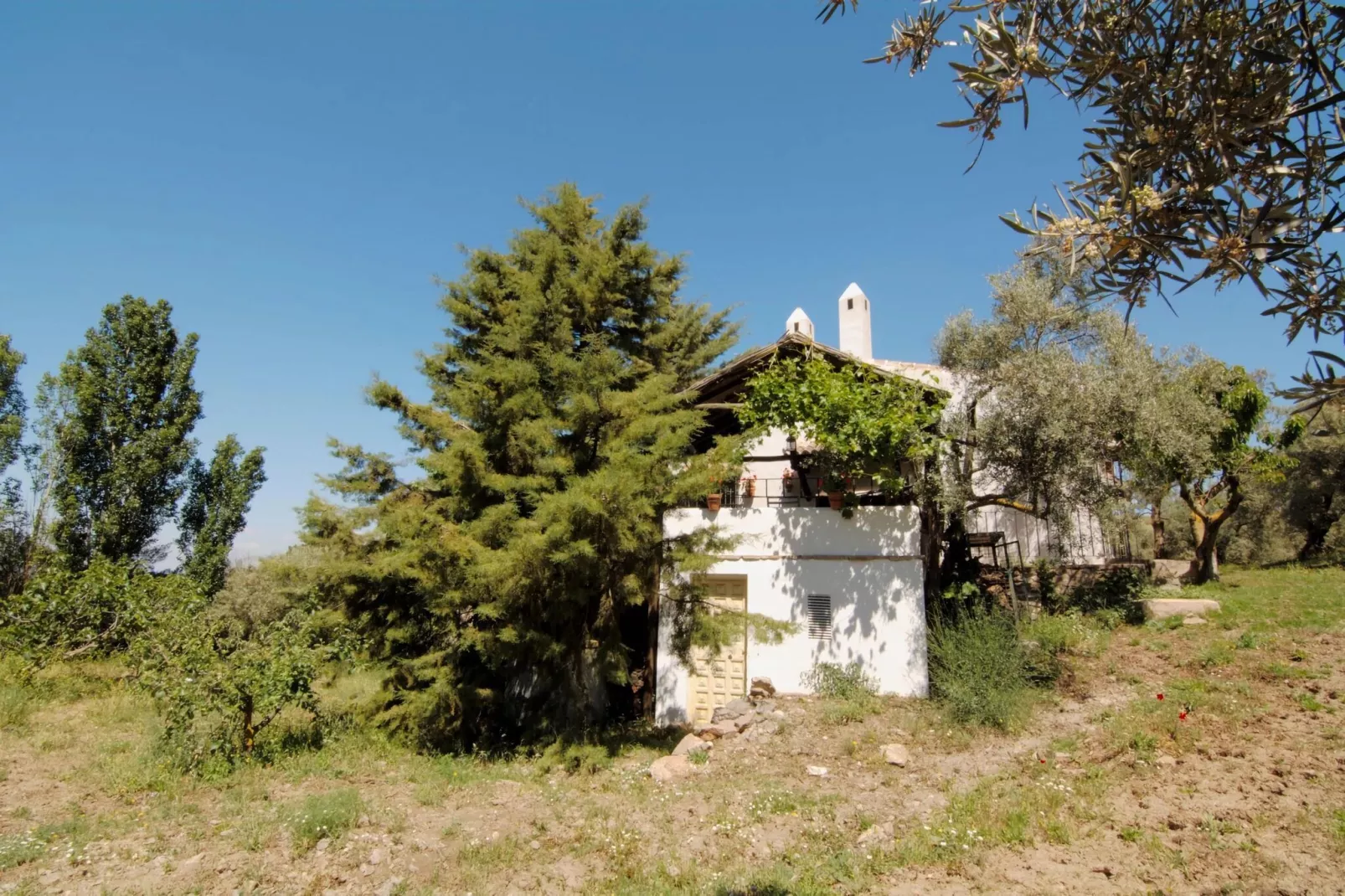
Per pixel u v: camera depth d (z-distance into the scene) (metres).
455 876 7.07
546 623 12.16
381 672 12.94
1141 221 2.18
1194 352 16.92
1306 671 10.41
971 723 10.59
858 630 12.91
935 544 13.43
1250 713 9.36
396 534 11.84
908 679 12.41
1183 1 2.15
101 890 6.57
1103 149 2.41
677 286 20.36
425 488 14.41
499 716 13.39
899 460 13.16
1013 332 12.40
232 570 26.72
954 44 2.47
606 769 10.75
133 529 24.61
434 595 11.48
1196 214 2.15
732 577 14.37
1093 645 12.84
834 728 11.13
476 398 12.28
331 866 7.23
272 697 10.77
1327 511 23.23
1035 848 6.91
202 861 7.26
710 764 10.41
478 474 11.84
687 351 22.06
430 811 8.85
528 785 10.06
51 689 14.98
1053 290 12.25
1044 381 11.45
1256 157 2.11
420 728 12.23
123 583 17.22
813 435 13.08
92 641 16.66
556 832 8.12
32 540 23.84
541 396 12.15
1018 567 16.59
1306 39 2.00
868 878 6.62
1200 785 7.80
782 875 6.68
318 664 11.74
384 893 6.72
